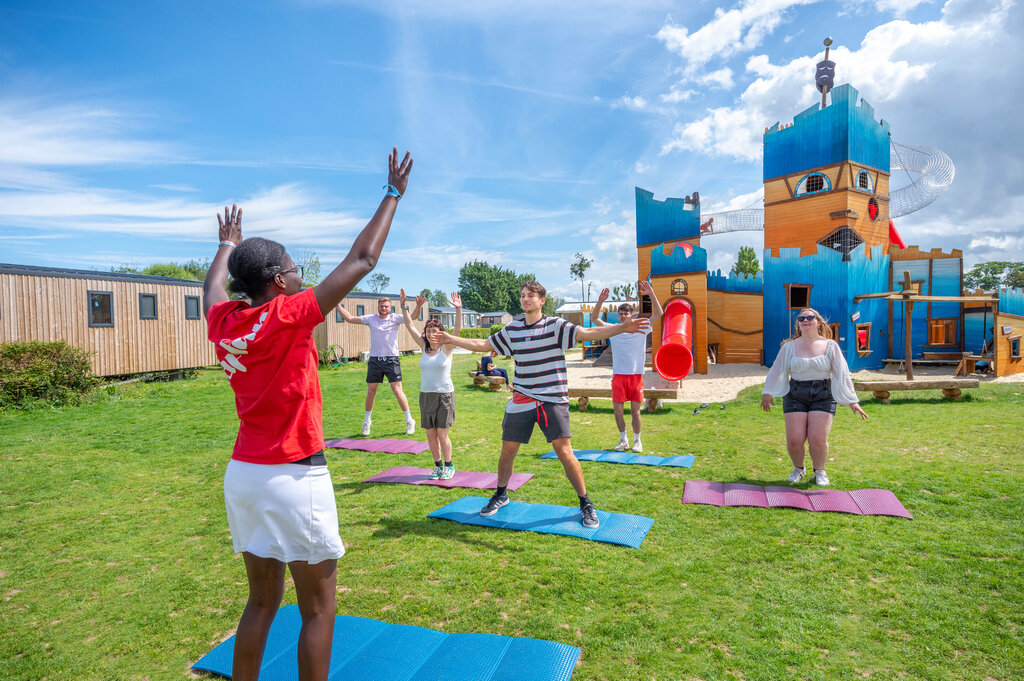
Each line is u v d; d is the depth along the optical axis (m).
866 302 15.04
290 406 1.77
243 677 1.82
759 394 11.07
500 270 87.69
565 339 4.18
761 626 2.81
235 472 1.79
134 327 15.61
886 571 3.36
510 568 3.58
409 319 5.67
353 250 1.78
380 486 5.55
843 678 2.38
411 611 3.07
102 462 6.76
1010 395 9.58
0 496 5.45
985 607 2.91
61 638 2.94
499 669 2.48
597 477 5.66
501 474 4.62
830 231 14.91
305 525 1.78
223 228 2.41
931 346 15.79
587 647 2.67
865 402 9.66
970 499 4.52
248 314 1.77
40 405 10.91
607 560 3.66
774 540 3.90
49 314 13.56
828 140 14.94
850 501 4.61
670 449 6.89
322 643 1.83
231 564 3.86
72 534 4.45
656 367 10.86
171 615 3.17
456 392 13.27
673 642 2.70
